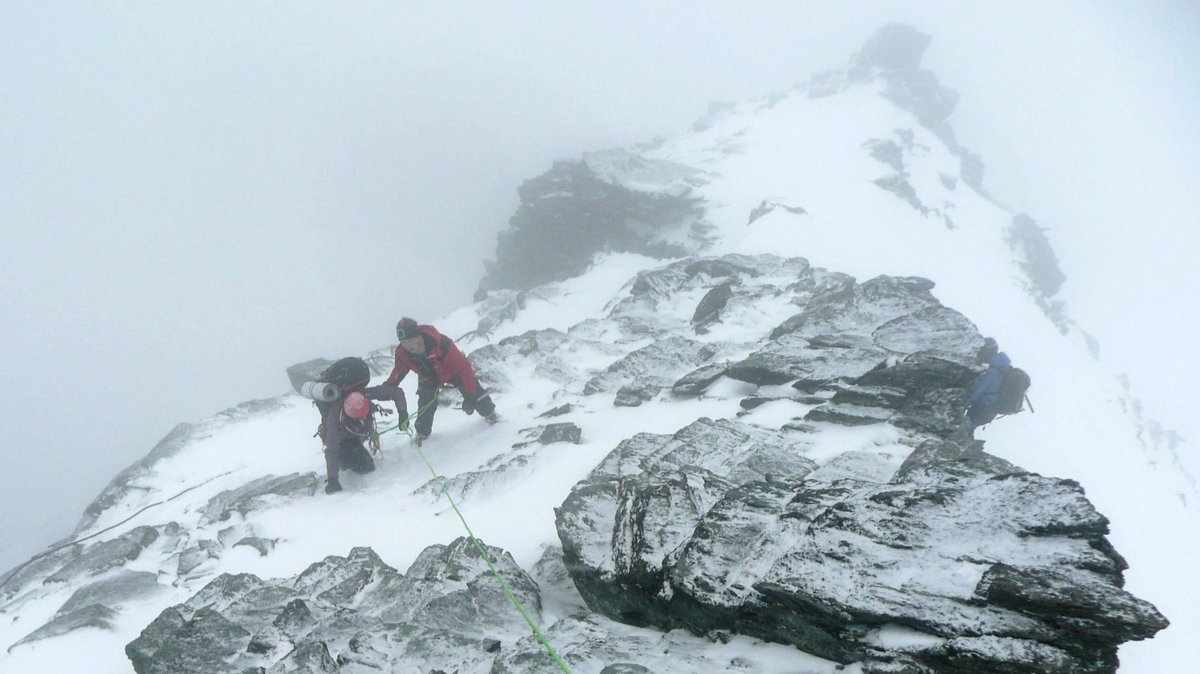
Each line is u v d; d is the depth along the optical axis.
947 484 3.39
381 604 4.45
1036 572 2.72
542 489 5.92
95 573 6.31
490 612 4.12
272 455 9.77
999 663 2.56
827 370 6.86
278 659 4.00
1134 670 8.87
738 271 12.68
